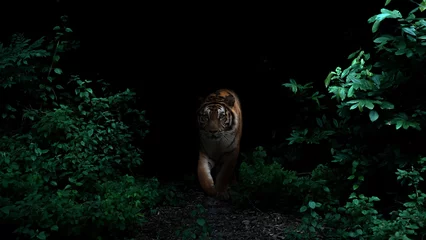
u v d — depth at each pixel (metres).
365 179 5.60
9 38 7.39
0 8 7.96
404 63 5.08
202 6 9.30
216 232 5.39
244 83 9.41
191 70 9.63
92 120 6.50
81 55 8.28
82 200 5.64
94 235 4.81
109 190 5.64
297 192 5.96
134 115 7.18
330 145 6.55
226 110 6.70
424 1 4.80
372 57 6.37
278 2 9.02
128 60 9.09
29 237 4.57
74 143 6.01
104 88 6.91
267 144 8.51
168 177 7.45
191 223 5.65
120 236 5.15
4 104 6.34
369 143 5.52
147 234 5.31
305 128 6.57
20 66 6.18
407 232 4.40
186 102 9.42
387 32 5.60
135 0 8.91
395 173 5.02
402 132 5.25
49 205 4.72
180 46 9.46
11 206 4.52
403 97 5.21
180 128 9.14
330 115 6.86
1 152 5.52
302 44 8.89
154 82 9.38
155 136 8.75
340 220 5.13
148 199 5.91
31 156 5.53
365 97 5.04
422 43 4.71
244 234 5.33
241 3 9.25
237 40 9.50
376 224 4.70
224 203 6.37
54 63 6.62
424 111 4.93
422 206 4.83
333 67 8.39
